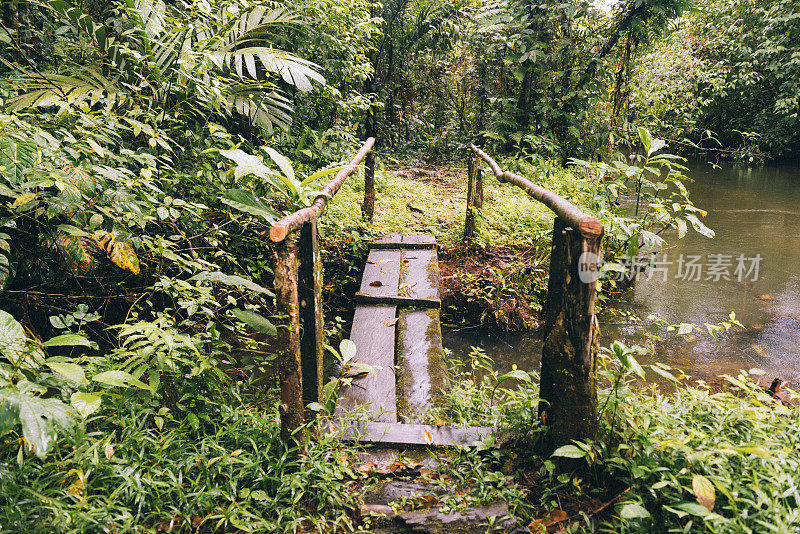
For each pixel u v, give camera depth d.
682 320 4.61
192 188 4.12
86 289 3.68
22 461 1.63
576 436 1.99
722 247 6.41
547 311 2.02
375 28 7.68
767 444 1.87
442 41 11.22
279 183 2.36
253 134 5.87
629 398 2.26
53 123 3.12
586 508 1.89
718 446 1.81
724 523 1.53
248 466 1.95
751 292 5.16
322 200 2.27
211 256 4.10
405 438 2.32
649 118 10.73
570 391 1.96
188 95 4.09
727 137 14.30
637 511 1.62
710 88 13.10
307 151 6.25
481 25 8.94
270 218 2.23
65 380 1.95
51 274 3.24
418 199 7.01
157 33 3.77
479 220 5.77
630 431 2.03
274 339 3.96
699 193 9.29
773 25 11.87
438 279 4.42
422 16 10.77
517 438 2.21
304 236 2.12
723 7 13.11
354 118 8.44
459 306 4.72
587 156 8.60
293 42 6.19
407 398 2.80
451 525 1.83
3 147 2.25
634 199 8.49
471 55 11.02
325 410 2.28
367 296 4.00
